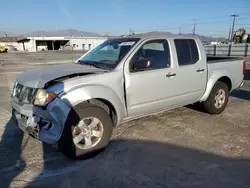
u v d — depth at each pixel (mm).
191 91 4438
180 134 4027
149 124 4492
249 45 32438
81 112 3051
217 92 4930
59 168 2984
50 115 2854
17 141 3750
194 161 3141
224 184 2650
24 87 3164
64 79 3094
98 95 3152
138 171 2912
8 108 5645
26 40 64062
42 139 2971
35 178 2766
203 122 4621
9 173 2863
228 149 3480
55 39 61438
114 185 2641
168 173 2865
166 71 3930
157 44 3930
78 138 3121
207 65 4645
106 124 3316
